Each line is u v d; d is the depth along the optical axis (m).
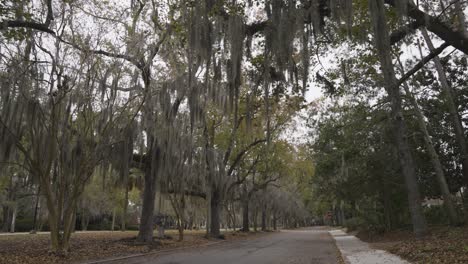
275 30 9.91
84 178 15.60
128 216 57.34
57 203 15.70
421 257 11.08
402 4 9.06
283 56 9.67
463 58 21.11
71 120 14.86
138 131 17.69
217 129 28.53
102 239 22.20
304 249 19.52
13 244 17.81
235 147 31.08
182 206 24.36
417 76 20.33
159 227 25.39
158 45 15.78
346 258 13.55
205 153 24.08
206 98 16.69
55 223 14.48
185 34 12.20
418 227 15.35
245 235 37.69
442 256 10.43
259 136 28.80
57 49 13.93
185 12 11.13
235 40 10.27
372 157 22.09
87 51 14.38
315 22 9.33
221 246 22.31
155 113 17.77
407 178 15.78
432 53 12.19
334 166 24.19
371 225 28.59
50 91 13.95
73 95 14.45
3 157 13.91
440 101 20.73
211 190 27.86
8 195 32.50
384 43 8.77
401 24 9.98
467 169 20.38
